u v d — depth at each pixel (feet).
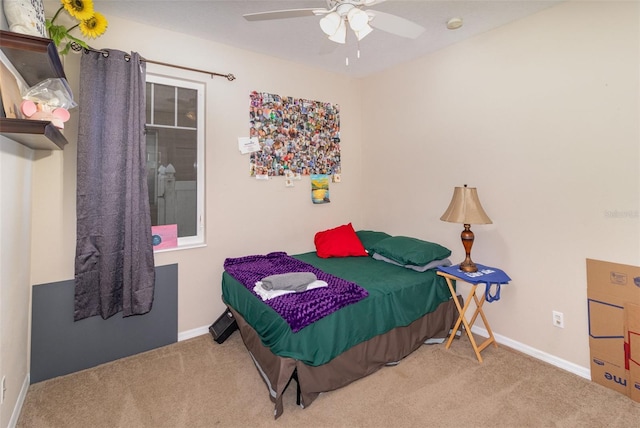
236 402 6.15
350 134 12.18
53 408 5.99
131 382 6.81
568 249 7.10
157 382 6.80
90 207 7.02
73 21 7.06
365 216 12.41
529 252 7.76
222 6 7.16
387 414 5.80
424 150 10.14
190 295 8.81
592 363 6.73
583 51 6.72
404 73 10.64
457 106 9.16
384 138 11.50
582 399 6.16
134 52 7.43
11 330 5.40
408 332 7.69
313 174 11.17
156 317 8.27
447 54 9.34
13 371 5.56
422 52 9.76
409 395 6.30
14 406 5.58
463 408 5.93
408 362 7.48
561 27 7.02
